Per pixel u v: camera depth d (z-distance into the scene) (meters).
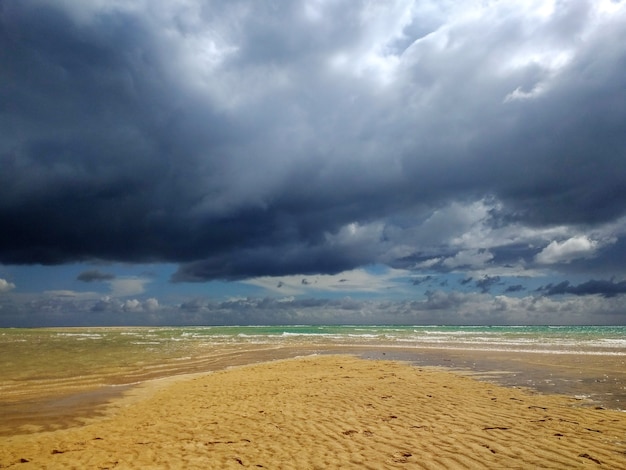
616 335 51.94
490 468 5.64
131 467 6.29
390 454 6.35
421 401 10.29
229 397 11.87
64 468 6.41
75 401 12.30
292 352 28.00
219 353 27.30
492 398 10.66
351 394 11.45
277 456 6.48
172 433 8.22
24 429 9.34
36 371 18.39
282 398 11.27
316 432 7.71
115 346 32.06
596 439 6.85
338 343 37.19
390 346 32.56
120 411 10.95
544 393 11.41
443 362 19.89
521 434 7.18
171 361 22.47
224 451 6.86
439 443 6.79
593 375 15.09
